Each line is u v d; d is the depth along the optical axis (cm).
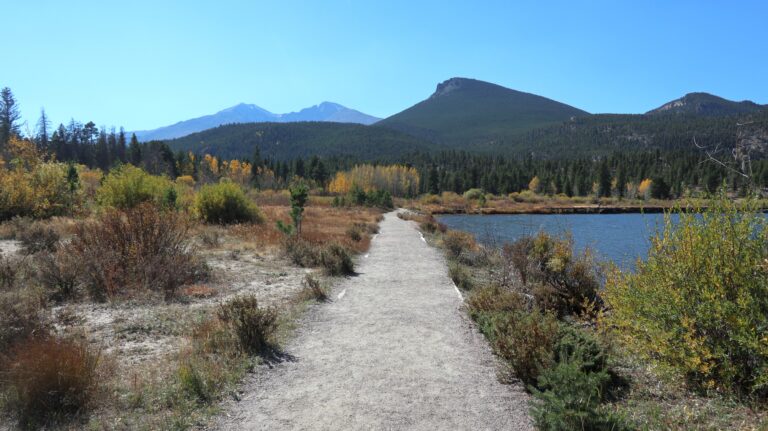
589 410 354
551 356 449
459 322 709
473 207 7288
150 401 405
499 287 842
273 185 10069
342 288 977
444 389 454
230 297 831
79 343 515
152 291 811
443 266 1296
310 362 530
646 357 495
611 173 11788
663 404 422
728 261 437
